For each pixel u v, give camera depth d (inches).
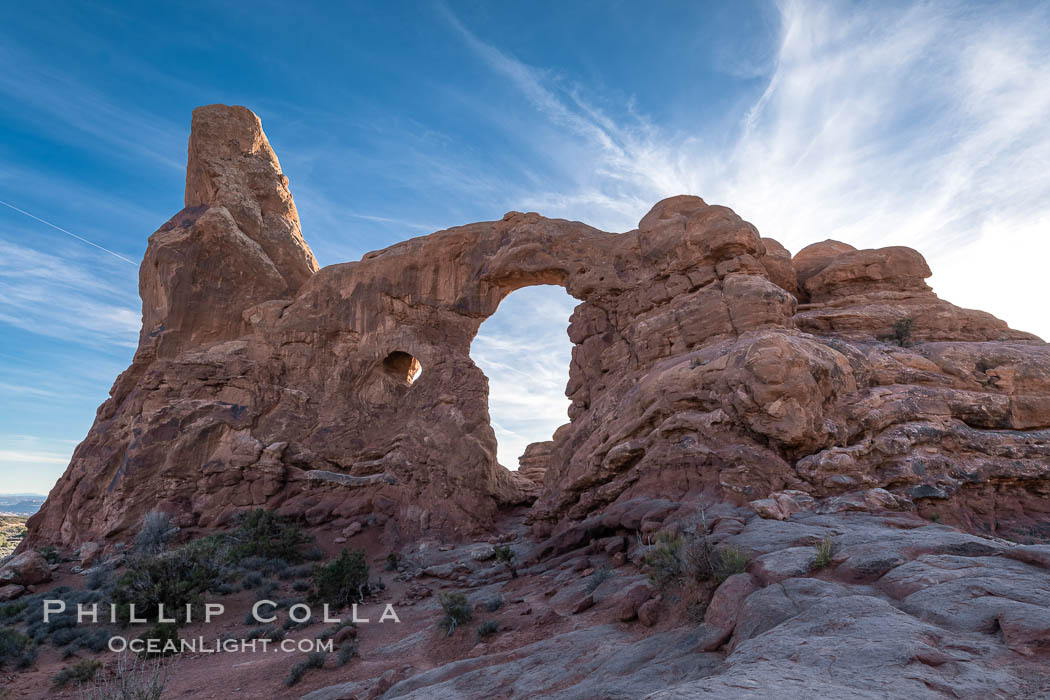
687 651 316.2
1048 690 177.3
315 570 928.9
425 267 1459.2
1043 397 736.3
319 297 1487.5
